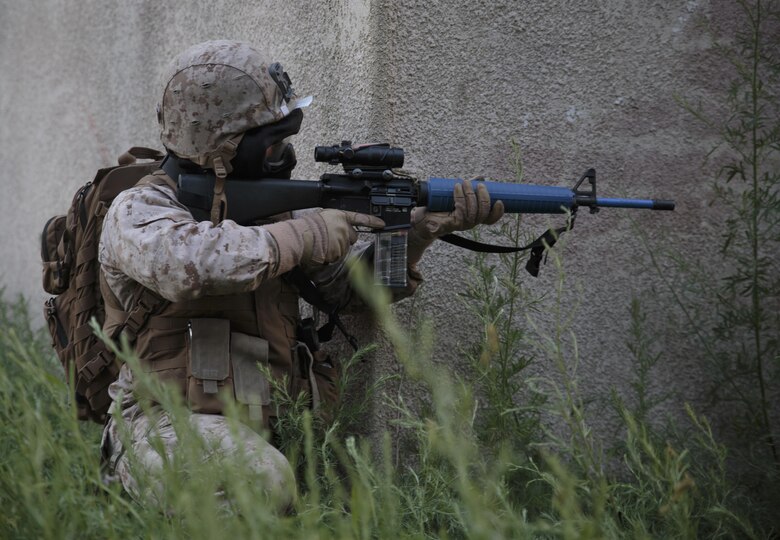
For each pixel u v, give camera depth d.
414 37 4.57
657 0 4.99
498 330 4.47
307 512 2.77
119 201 3.82
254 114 3.86
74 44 7.96
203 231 3.65
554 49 4.89
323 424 4.16
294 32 5.19
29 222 8.77
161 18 6.77
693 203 5.01
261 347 3.94
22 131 8.88
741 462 4.78
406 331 4.62
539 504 3.86
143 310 3.85
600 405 4.89
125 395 3.89
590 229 4.97
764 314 4.80
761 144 4.52
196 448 2.67
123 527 2.62
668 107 5.00
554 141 4.91
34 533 2.57
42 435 2.64
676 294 4.91
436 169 4.67
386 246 4.03
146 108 6.97
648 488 4.04
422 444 3.53
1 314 7.00
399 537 2.72
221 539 2.43
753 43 4.98
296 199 3.97
